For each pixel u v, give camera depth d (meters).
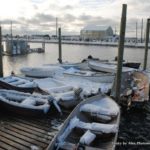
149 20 19.62
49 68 18.55
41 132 8.45
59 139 6.97
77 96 11.39
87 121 9.23
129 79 13.74
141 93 13.03
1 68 16.45
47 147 6.94
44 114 10.02
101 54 45.44
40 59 37.16
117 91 11.91
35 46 68.25
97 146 7.29
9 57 38.53
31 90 13.13
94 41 80.31
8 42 41.47
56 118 9.84
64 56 41.94
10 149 7.24
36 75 18.34
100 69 19.72
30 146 7.43
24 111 9.88
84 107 9.46
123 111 12.65
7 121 9.42
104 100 10.52
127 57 39.16
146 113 12.83
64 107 10.96
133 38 94.25
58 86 14.20
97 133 7.73
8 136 8.07
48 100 10.38
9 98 11.13
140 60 35.34
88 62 21.58
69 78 16.94
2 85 13.60
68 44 79.06
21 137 8.02
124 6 11.55
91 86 14.67
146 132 10.61
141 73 14.52
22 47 43.53
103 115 9.21
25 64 31.14
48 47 66.06
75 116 8.77
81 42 77.81
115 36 95.00
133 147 9.30
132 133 10.48
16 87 13.03
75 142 7.42
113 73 17.30
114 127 7.80
